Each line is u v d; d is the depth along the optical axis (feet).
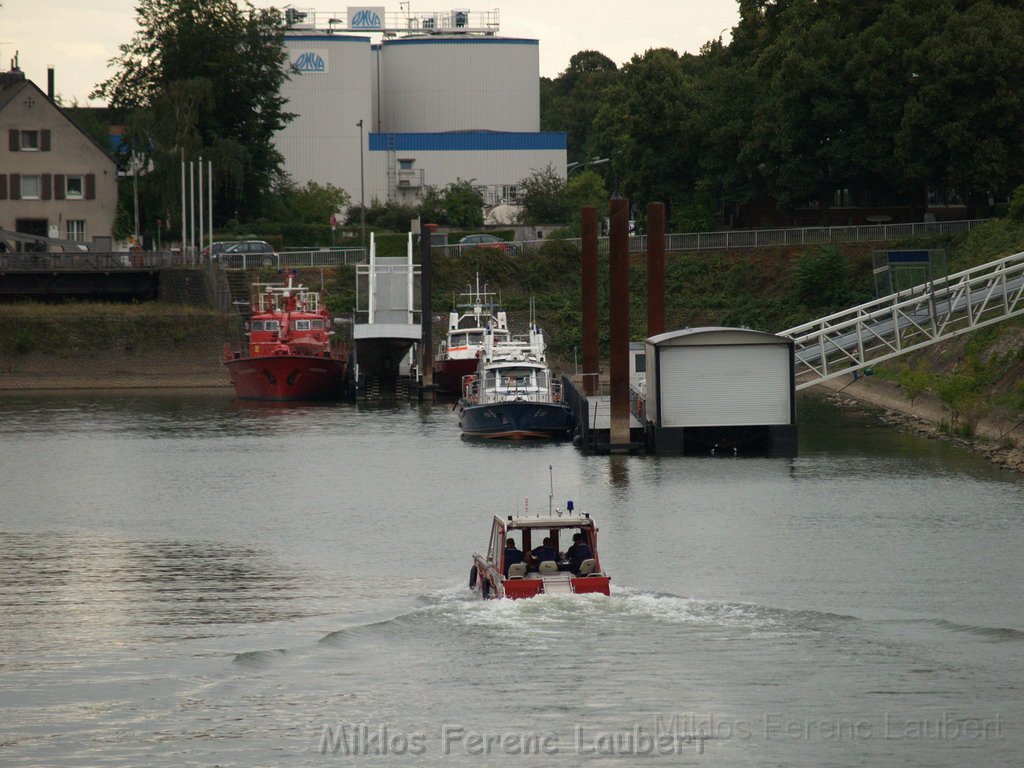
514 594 289.74
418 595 320.91
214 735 228.02
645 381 628.69
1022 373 618.44
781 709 234.58
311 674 255.91
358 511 447.42
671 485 490.08
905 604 303.89
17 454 604.08
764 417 573.33
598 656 260.42
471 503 460.14
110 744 225.15
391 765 213.87
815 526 404.57
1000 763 213.66
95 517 442.09
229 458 588.91
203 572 352.69
